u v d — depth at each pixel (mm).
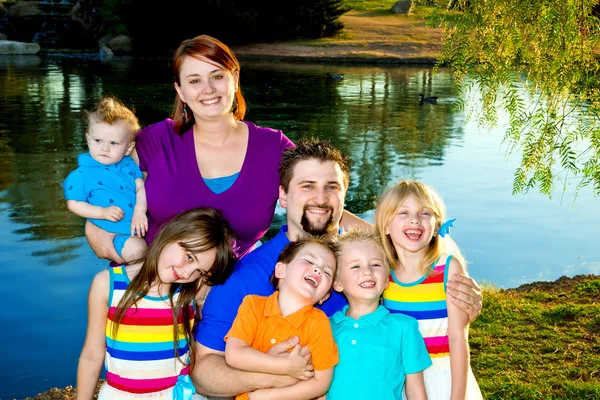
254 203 3566
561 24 3676
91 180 3637
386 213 3230
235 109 3633
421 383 3064
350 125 17875
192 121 3553
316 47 35906
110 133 3576
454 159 14406
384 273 3090
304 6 38562
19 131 15836
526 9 3814
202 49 3307
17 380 5523
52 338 6344
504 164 14000
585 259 8766
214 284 3160
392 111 20203
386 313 3115
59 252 8641
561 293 6836
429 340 3189
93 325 3117
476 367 5035
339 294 3365
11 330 6508
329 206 3156
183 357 3115
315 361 2928
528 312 6160
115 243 3611
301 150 3184
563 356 5168
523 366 5023
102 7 36844
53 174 12234
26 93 21594
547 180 4133
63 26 37875
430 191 3287
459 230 9945
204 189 3508
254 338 3014
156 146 3590
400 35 38469
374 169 13320
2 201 10656
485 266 8523
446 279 3199
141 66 30125
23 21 37375
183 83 3375
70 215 10094
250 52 34875
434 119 19078
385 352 3000
